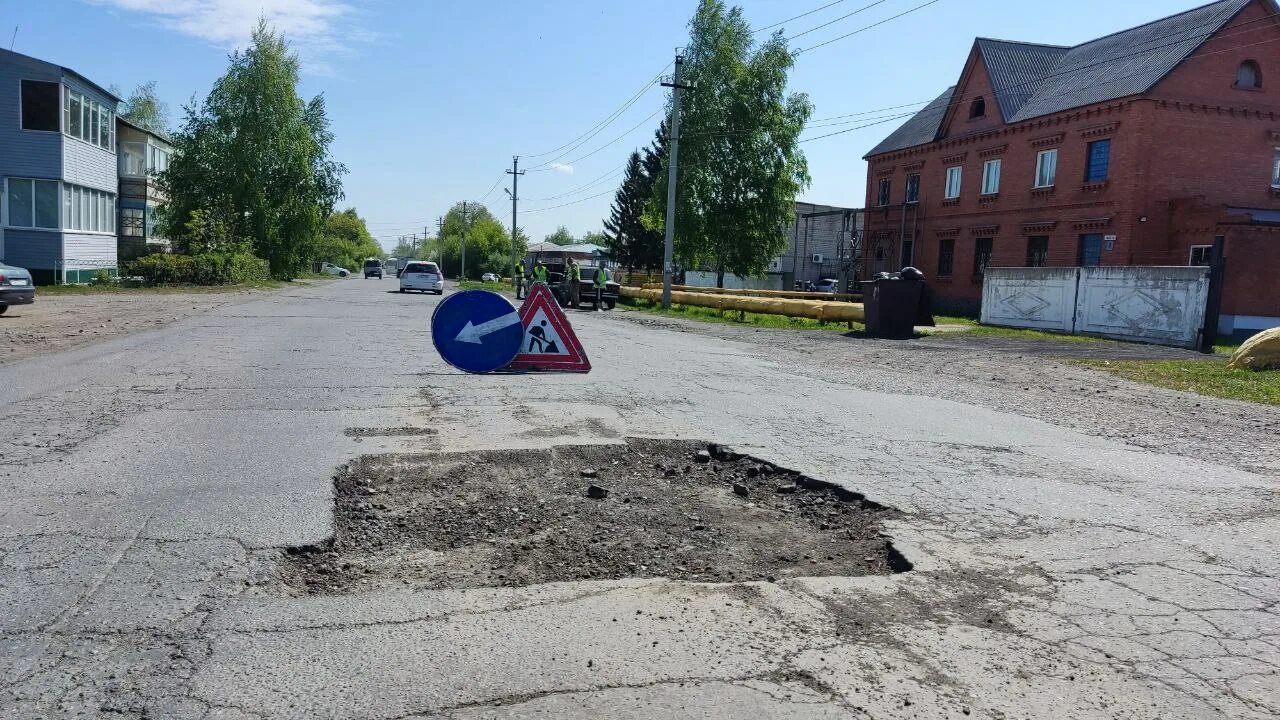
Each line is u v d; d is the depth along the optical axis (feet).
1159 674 10.25
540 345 35.40
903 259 132.98
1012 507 17.25
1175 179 90.12
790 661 10.28
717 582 13.07
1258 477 20.56
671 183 105.70
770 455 21.15
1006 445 23.63
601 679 9.68
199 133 153.58
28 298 62.75
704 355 46.98
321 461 19.04
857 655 10.50
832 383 36.29
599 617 11.41
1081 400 33.45
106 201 119.14
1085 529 15.93
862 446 22.68
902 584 12.97
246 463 18.70
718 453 21.85
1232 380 39.70
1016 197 107.86
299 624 10.93
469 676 9.67
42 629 10.48
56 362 35.29
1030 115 105.70
